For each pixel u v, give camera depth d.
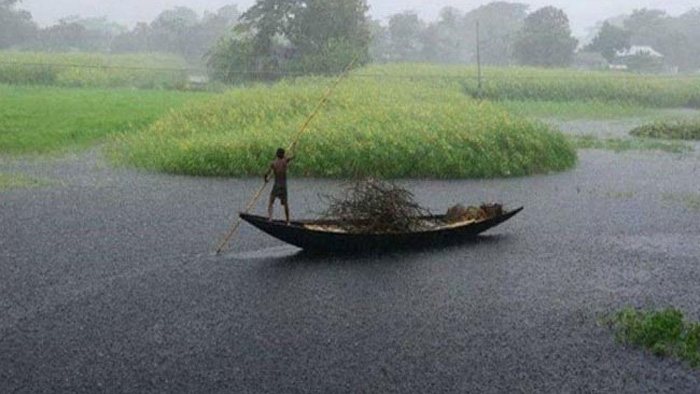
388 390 9.24
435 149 25.30
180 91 53.59
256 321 11.47
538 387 9.39
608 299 12.77
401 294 12.79
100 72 59.03
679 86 56.94
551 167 26.56
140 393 9.07
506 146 26.56
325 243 14.78
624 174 26.09
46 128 31.91
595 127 41.19
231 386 9.28
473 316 11.83
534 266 14.59
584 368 9.96
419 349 10.50
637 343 10.80
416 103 34.62
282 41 71.31
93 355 10.14
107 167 25.12
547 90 53.56
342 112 30.98
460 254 15.34
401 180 24.33
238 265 14.36
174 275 13.69
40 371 9.63
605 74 61.75
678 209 20.27
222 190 21.86
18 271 13.71
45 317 11.51
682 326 11.21
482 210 16.67
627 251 15.87
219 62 62.09
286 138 25.77
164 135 29.33
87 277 13.47
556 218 18.97
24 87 52.66
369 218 15.52
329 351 10.39
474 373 9.76
